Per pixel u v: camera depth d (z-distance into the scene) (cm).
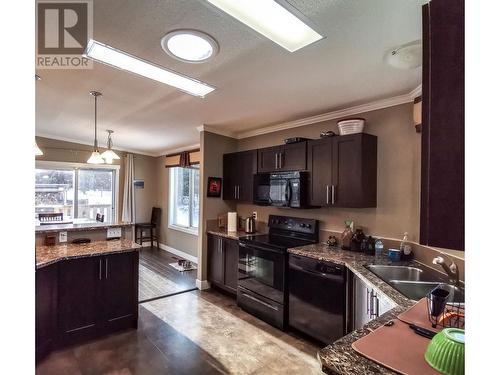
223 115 355
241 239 354
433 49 66
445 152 64
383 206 281
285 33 170
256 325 306
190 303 365
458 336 93
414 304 148
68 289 261
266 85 253
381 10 148
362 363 95
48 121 430
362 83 244
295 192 318
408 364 94
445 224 64
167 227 657
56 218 536
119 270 290
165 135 496
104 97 305
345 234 292
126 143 591
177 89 271
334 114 328
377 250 271
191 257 571
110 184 653
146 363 238
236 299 374
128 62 215
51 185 575
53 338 252
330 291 252
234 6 147
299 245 313
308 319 270
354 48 187
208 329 297
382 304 194
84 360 241
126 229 346
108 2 147
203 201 421
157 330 293
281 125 391
